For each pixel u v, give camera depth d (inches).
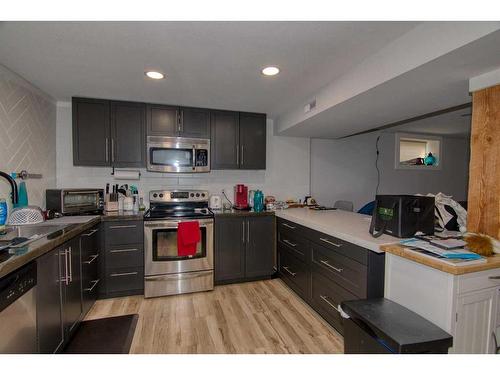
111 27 57.1
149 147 111.7
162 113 114.3
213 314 89.3
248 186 140.6
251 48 66.3
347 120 107.9
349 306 56.5
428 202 67.8
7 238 64.9
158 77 85.0
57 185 112.7
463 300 48.9
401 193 179.2
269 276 121.3
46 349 59.3
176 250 105.4
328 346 72.0
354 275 69.8
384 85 67.9
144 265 102.3
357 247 68.6
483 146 61.3
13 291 46.0
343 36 60.7
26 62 74.2
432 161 186.1
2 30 57.7
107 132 108.3
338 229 78.7
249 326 81.9
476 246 53.9
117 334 77.6
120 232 100.1
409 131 171.0
